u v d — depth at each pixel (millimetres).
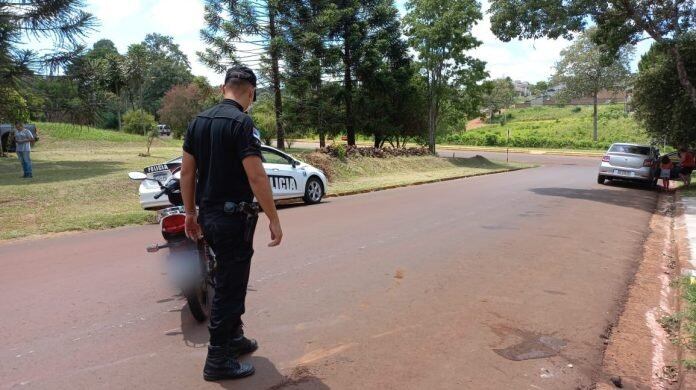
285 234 8734
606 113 68188
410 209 11828
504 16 17312
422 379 3697
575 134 59688
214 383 3596
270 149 12359
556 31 16922
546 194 15539
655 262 7590
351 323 4719
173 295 5500
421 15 29359
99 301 5289
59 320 4754
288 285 5812
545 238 8727
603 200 14609
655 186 20109
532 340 4438
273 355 4051
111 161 20031
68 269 6590
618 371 4012
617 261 7363
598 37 18953
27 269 6629
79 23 14219
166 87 77688
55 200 11781
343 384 3604
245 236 3521
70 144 29703
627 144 20016
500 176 23516
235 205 3461
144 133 47375
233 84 3641
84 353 4059
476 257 7238
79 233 9227
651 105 19406
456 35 28562
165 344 4246
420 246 7867
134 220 10188
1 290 5695
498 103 85500
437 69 29672
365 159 22078
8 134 23969
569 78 57188
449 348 4227
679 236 9117
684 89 18250
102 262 6953
